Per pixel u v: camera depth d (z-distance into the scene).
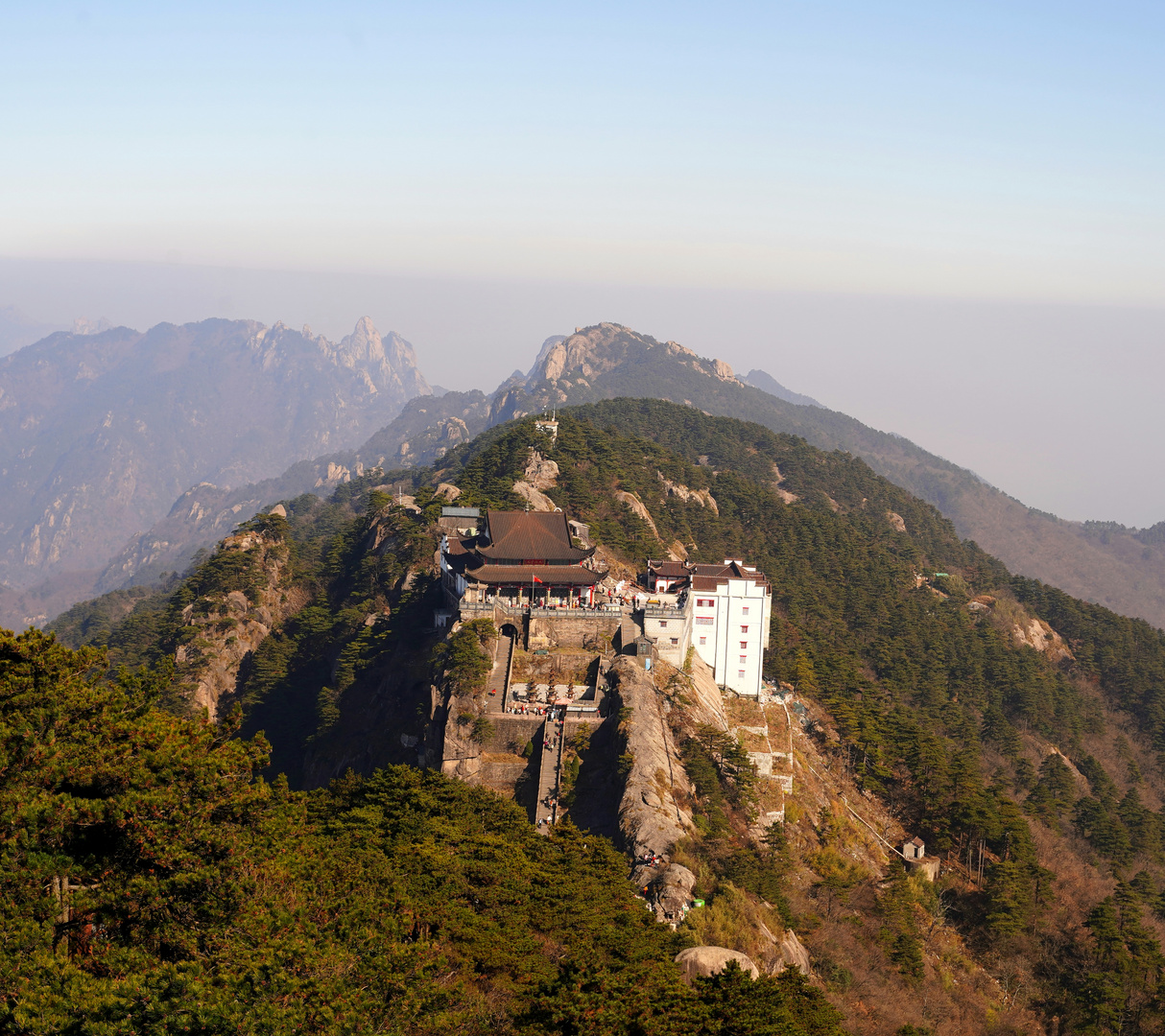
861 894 125.06
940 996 112.00
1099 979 124.50
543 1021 54.28
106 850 53.50
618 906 75.50
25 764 52.09
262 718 185.62
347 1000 48.34
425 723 137.50
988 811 148.00
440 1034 53.78
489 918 66.75
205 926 52.38
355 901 57.72
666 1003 56.84
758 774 138.38
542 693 139.00
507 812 90.19
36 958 45.22
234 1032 44.66
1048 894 142.75
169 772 55.06
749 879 107.94
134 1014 44.28
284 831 61.97
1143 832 196.25
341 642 190.62
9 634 57.81
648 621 148.88
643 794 115.69
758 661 166.12
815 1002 68.94
